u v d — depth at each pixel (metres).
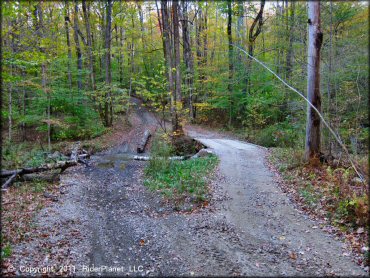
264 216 6.47
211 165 10.93
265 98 18.50
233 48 20.11
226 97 21.33
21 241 5.45
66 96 18.34
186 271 4.56
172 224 6.42
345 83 8.82
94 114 20.38
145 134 19.66
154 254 5.17
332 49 9.02
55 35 12.92
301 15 11.37
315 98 8.90
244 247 5.20
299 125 14.14
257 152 13.08
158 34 32.94
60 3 18.81
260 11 18.97
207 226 6.16
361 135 7.95
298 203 6.93
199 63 24.28
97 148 17.11
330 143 9.11
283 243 5.23
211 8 25.52
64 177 10.77
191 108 25.47
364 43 5.88
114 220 6.88
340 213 5.86
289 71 14.85
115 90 20.73
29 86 16.23
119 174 11.52
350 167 7.48
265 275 4.30
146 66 31.38
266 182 8.79
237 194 7.96
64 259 4.96
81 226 6.45
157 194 8.55
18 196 8.05
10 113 13.95
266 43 20.23
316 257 4.68
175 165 11.31
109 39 20.81
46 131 18.53
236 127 21.86
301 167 9.16
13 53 7.64
